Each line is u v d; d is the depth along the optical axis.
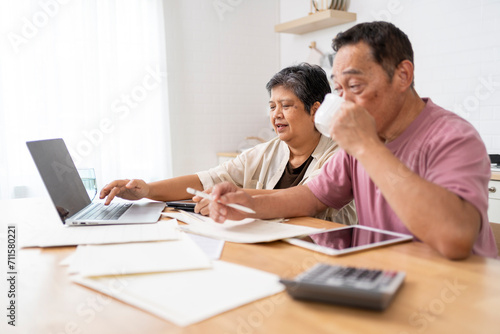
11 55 3.01
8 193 3.03
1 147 2.99
